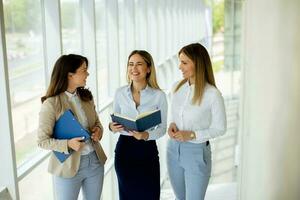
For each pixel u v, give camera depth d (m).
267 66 2.75
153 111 2.86
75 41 3.64
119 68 4.68
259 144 2.99
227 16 11.75
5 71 2.17
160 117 2.90
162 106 3.16
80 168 2.64
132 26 5.20
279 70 2.57
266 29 2.73
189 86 2.96
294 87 2.40
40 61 3.00
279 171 2.67
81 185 2.77
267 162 2.84
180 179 3.10
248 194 3.35
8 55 2.54
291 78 2.42
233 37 11.62
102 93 4.39
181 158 2.99
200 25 13.61
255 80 3.00
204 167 2.97
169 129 2.99
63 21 3.33
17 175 2.42
